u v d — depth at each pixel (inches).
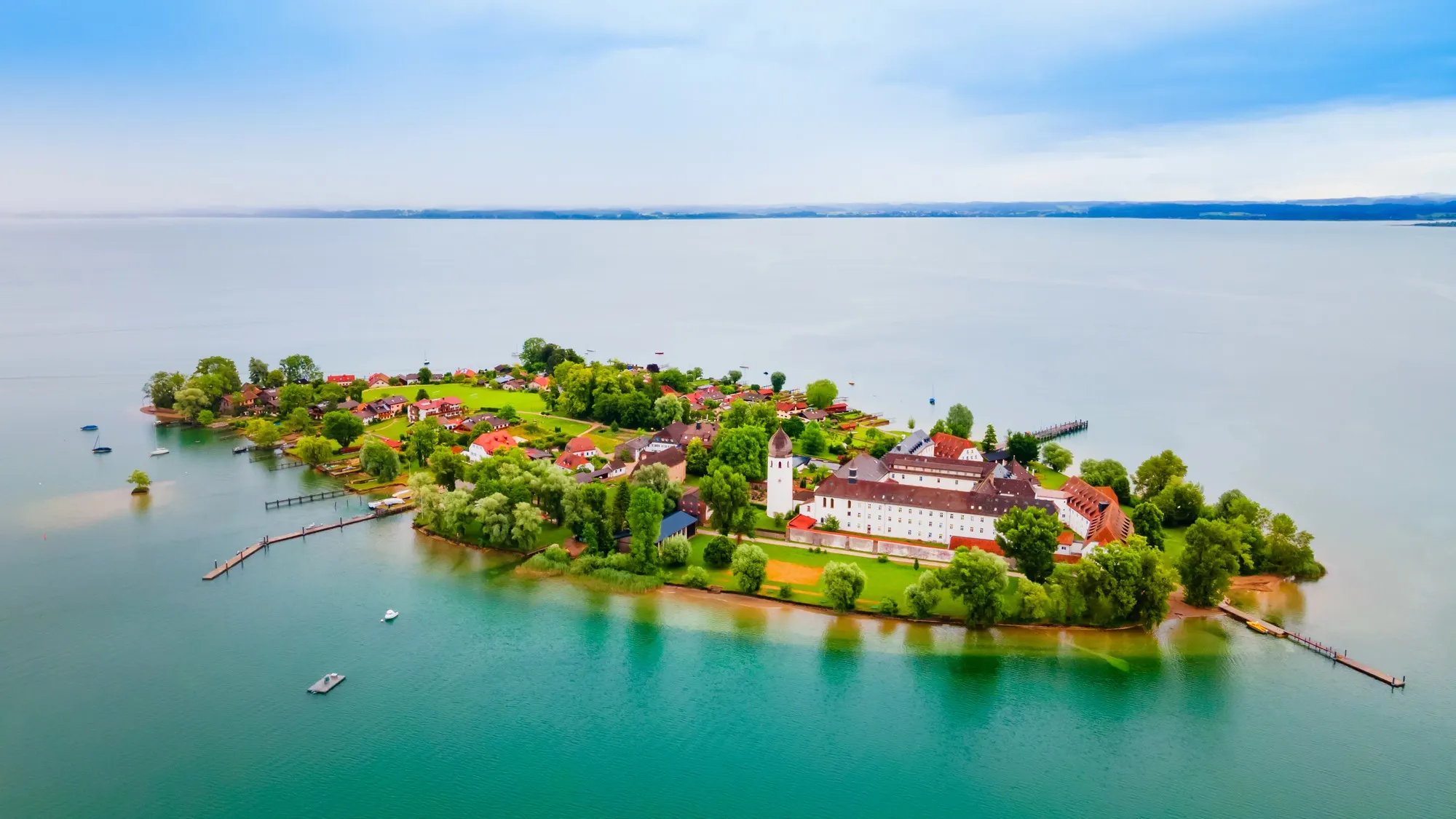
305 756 5856.3
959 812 5408.5
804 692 6569.9
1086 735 6092.5
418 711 6338.6
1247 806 5433.1
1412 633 7258.9
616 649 7121.1
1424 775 5644.7
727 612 7647.6
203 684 6643.7
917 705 6417.3
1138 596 7239.2
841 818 5369.1
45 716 6220.5
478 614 7662.4
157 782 5590.6
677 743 6023.6
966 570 7170.3
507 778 5669.3
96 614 7657.5
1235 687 6560.0
